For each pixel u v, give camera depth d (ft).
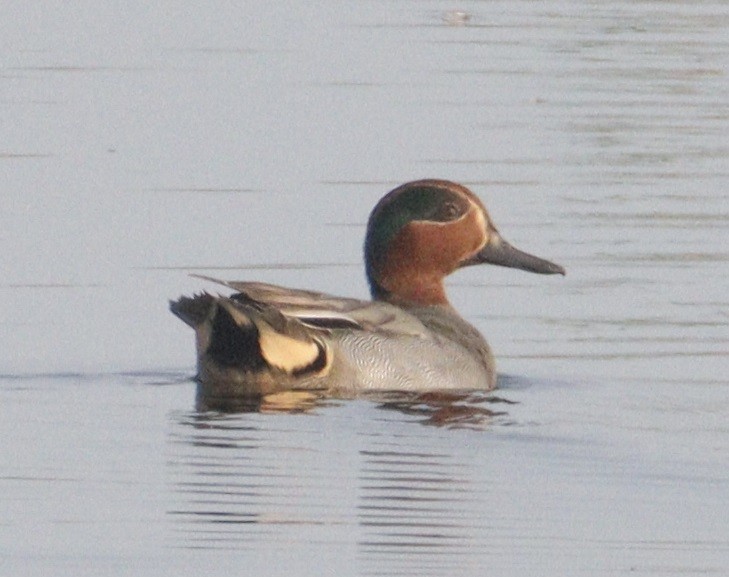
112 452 42.42
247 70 88.63
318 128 78.69
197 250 62.75
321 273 60.75
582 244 63.16
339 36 96.12
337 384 47.62
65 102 82.58
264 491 40.14
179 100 83.20
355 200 68.59
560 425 45.44
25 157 73.87
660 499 40.19
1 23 98.12
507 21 100.37
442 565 36.52
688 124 79.36
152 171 72.33
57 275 59.72
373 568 36.37
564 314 56.59
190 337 53.78
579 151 74.84
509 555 37.22
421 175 71.72
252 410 45.98
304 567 36.37
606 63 90.43
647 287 58.95
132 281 59.41
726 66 90.27
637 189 69.56
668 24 100.12
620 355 52.44
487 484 40.91
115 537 37.60
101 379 49.16
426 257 52.34
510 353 53.01
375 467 41.70
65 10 101.65
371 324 48.37
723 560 36.96
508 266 53.11
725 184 70.28
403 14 102.17
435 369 48.49
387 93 84.28
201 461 41.83
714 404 47.65
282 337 47.06
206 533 37.91
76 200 68.23
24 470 41.14
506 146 75.56
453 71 88.22
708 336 54.29
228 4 104.01
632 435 44.57
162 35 96.27
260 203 68.18
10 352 51.80
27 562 36.35
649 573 36.40
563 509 39.45
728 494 40.47
